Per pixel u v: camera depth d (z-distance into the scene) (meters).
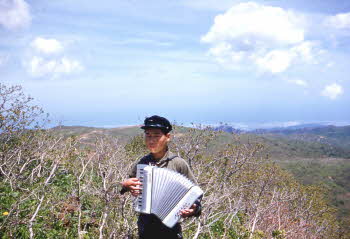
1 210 5.11
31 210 5.21
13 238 4.39
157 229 2.99
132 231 4.62
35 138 8.18
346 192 70.12
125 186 3.06
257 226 7.21
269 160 10.99
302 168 82.44
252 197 9.02
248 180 9.84
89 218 5.38
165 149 3.23
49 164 8.23
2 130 7.72
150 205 2.92
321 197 14.74
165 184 2.92
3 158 7.32
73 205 5.58
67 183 7.11
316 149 140.00
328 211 14.62
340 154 137.88
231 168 9.52
